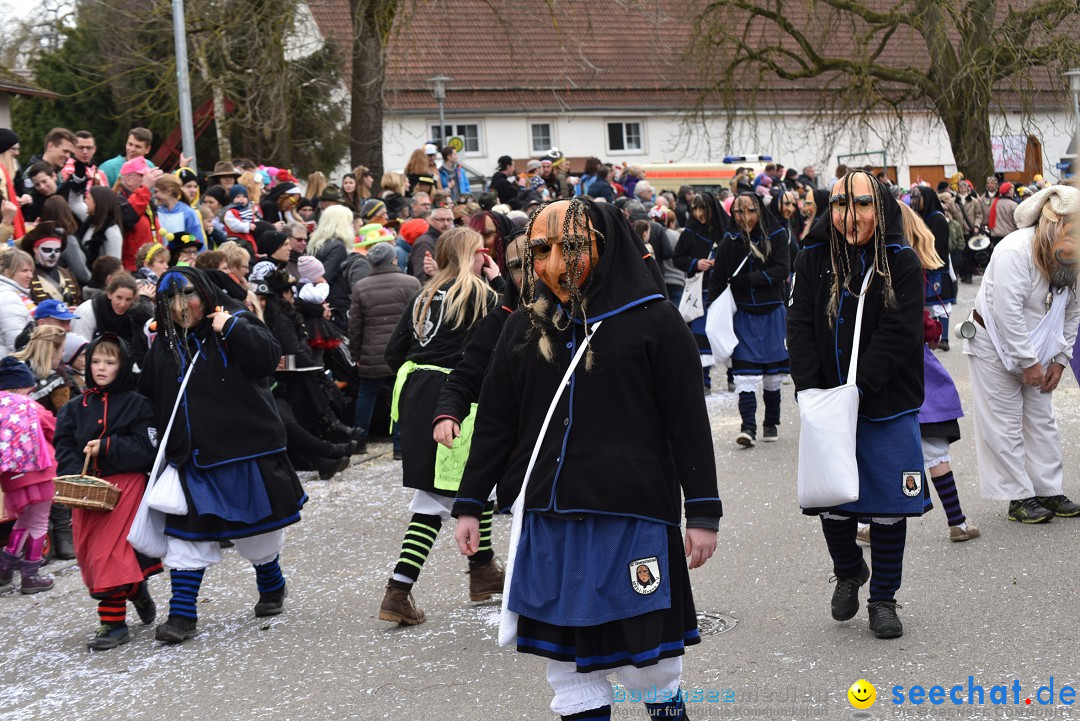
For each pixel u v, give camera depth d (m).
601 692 3.61
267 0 18.03
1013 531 6.69
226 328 5.83
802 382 5.16
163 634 5.81
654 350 3.64
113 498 5.70
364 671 5.23
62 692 5.26
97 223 9.55
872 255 5.10
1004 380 6.79
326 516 8.43
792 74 29.47
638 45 36.75
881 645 5.03
